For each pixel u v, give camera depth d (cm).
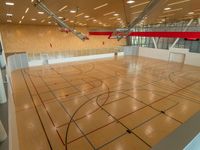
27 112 464
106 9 648
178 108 478
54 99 551
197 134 96
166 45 1358
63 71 941
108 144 329
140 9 646
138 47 1541
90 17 896
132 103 512
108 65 1104
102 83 712
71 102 526
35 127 392
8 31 1212
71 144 331
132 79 770
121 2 532
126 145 326
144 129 377
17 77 816
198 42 1116
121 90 626
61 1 513
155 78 784
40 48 1393
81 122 410
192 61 1089
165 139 93
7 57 869
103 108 481
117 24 1331
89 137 352
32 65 1088
